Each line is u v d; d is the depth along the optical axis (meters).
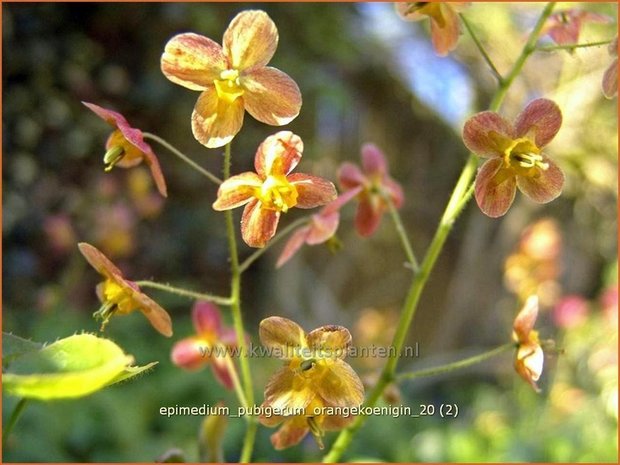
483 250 0.56
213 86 0.09
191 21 0.38
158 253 0.41
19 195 0.35
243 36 0.09
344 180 0.14
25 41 0.36
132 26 0.38
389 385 0.12
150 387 0.31
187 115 0.40
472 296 0.56
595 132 0.44
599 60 0.42
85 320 0.34
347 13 0.45
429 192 0.57
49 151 0.36
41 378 0.06
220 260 0.44
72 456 0.25
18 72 0.36
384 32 0.50
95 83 0.38
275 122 0.09
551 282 0.34
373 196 0.14
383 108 0.54
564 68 0.42
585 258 0.54
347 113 0.50
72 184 0.37
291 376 0.08
